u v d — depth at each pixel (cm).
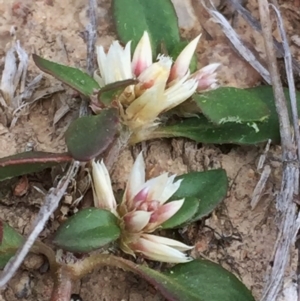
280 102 8
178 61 8
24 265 8
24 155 7
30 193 8
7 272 7
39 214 7
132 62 8
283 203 8
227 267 8
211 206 8
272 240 8
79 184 8
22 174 8
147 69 8
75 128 7
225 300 7
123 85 7
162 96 8
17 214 8
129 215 7
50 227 8
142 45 8
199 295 7
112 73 8
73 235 7
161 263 8
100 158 8
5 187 8
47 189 8
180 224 8
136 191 8
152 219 7
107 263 8
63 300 7
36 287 8
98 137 7
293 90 8
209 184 8
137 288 8
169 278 7
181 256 8
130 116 8
